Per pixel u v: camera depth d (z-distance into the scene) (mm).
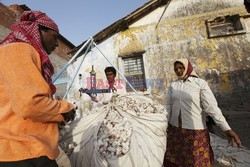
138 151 1309
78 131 1442
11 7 9133
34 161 828
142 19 6863
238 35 6086
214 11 6438
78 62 6871
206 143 2041
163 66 6402
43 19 1049
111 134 1330
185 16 6609
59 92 8031
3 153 783
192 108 2113
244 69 5852
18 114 774
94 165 1232
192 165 2004
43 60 958
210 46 6203
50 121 924
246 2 2844
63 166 1152
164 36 6598
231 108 5688
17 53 821
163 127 1564
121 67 6664
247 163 2619
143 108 1662
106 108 1605
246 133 4047
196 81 2186
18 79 770
